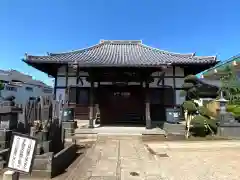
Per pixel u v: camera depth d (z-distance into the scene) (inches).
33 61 529.7
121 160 242.5
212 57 551.5
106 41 777.6
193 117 422.9
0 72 1257.4
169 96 600.7
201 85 833.5
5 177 110.4
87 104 604.1
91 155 265.7
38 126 210.1
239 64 681.6
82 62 476.1
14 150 117.0
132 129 454.0
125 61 503.8
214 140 366.6
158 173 198.2
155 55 634.2
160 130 439.8
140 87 566.6
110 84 587.5
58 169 198.2
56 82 608.7
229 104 628.7
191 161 237.6
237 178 184.7
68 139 366.3
